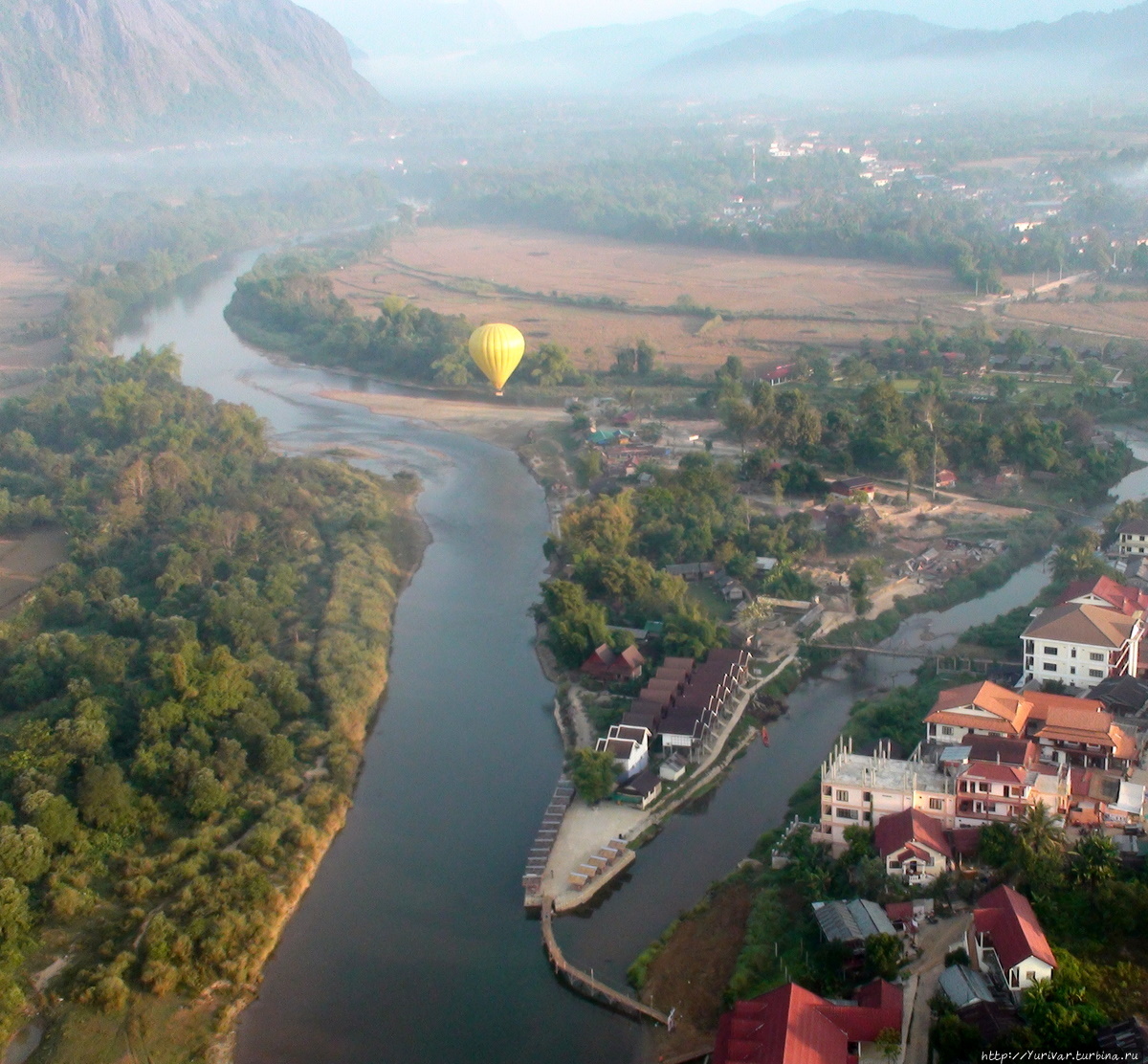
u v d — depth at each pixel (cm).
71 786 13300
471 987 11225
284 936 11988
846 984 10338
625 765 14088
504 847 13300
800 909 11519
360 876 12862
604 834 13262
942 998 9706
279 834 13050
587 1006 10938
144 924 11631
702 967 11050
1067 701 13600
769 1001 9594
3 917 11369
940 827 11888
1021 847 11094
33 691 15600
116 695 15138
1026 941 9819
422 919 12194
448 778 14688
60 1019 10675
